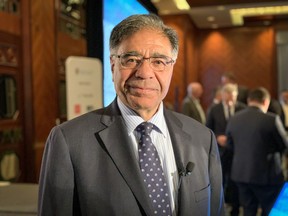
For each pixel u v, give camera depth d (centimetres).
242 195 330
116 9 204
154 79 105
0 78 403
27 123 445
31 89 446
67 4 536
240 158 320
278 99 891
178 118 125
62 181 101
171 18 769
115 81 109
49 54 485
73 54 553
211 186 121
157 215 104
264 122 305
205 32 932
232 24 889
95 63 185
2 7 405
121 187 101
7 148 413
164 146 114
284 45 885
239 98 502
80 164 103
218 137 390
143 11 255
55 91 500
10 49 418
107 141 106
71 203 102
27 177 446
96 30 182
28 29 441
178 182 111
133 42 103
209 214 115
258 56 901
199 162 116
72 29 552
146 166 107
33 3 448
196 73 935
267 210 314
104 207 101
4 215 140
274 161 308
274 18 866
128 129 111
